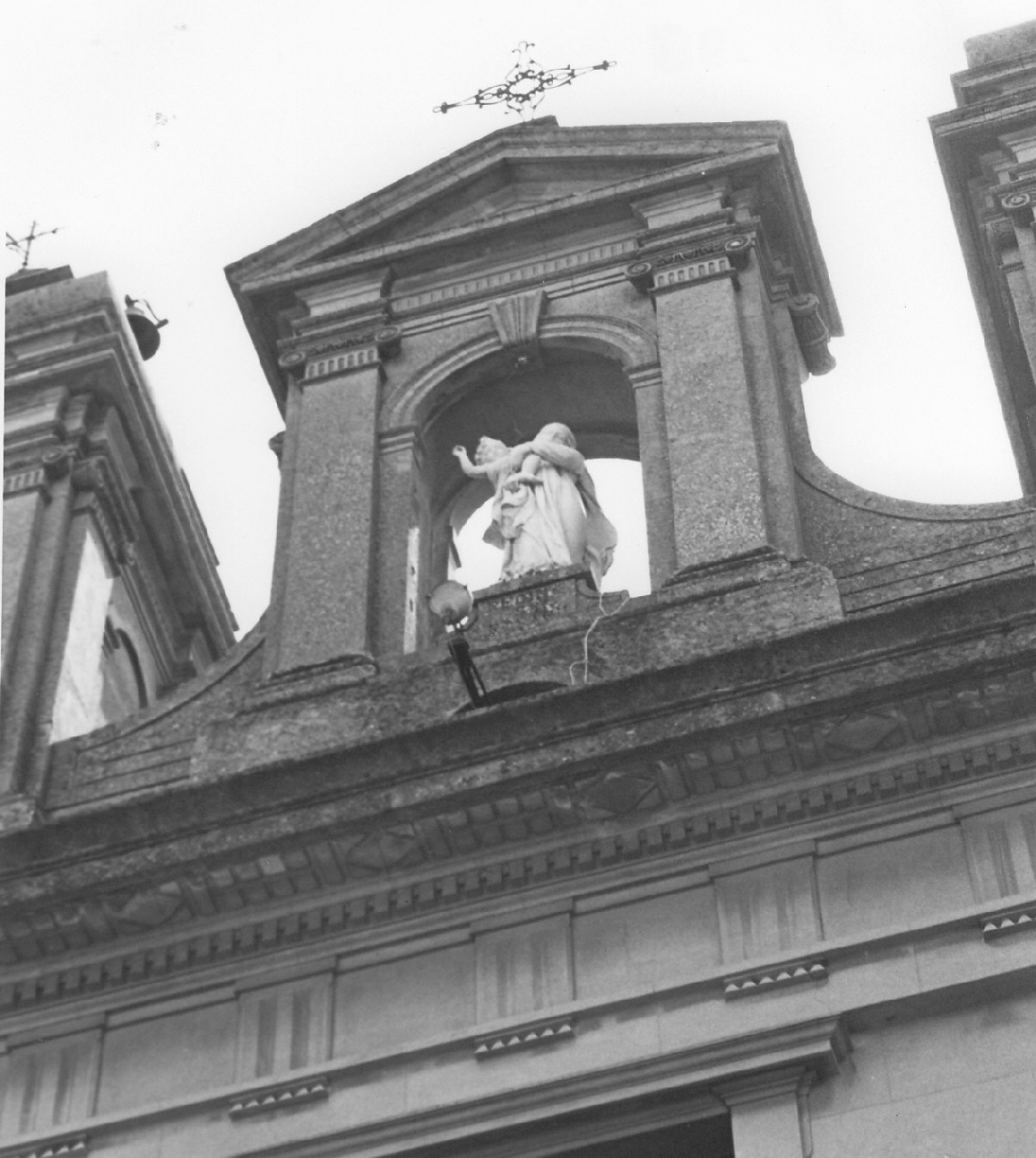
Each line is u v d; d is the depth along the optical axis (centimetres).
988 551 2238
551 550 2445
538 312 2639
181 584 2855
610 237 2695
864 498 2347
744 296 2573
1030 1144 1814
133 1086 2064
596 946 2031
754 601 2233
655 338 2562
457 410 2681
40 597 2547
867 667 2048
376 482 2539
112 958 2131
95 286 2762
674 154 2706
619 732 2069
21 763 2377
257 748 2277
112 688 2742
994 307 2642
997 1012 1895
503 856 2091
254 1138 1983
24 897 2125
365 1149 1948
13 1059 2105
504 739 2097
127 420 2738
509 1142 1933
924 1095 1866
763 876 2028
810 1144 1861
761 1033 1906
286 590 2444
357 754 2127
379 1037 2030
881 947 1944
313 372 2661
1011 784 2019
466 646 2169
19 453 2681
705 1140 1923
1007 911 1925
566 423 2708
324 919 2108
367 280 2734
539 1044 1969
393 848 2097
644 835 2070
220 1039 2075
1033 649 2009
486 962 2047
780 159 2667
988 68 2627
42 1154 2020
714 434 2416
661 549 2356
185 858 2106
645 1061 1917
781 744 2047
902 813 2028
